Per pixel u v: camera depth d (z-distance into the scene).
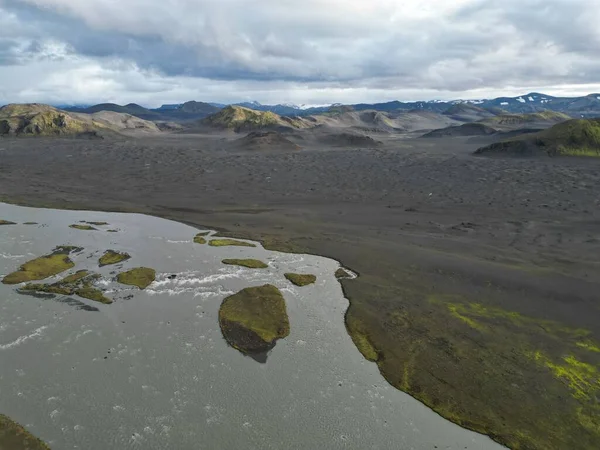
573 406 29.23
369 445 26.50
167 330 38.03
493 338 37.03
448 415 28.86
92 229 65.81
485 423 28.14
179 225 69.31
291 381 31.97
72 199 86.25
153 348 35.34
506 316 40.50
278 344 36.59
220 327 38.69
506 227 68.56
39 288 44.72
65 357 33.78
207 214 76.88
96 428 26.94
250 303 42.84
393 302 43.41
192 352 35.03
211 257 55.03
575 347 35.69
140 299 43.44
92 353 34.38
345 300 44.19
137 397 29.70
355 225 70.38
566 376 32.16
